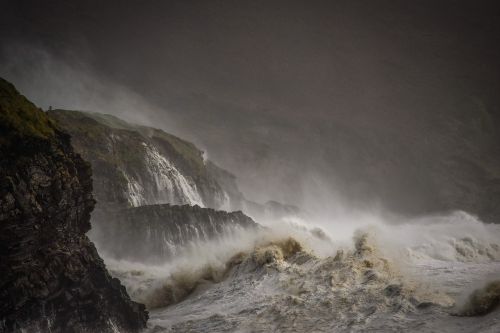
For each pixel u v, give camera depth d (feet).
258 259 63.87
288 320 45.70
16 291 39.52
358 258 57.36
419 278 52.95
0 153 40.32
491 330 37.35
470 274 55.47
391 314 43.24
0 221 38.73
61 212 45.03
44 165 43.50
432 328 39.65
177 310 57.00
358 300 46.65
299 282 54.60
